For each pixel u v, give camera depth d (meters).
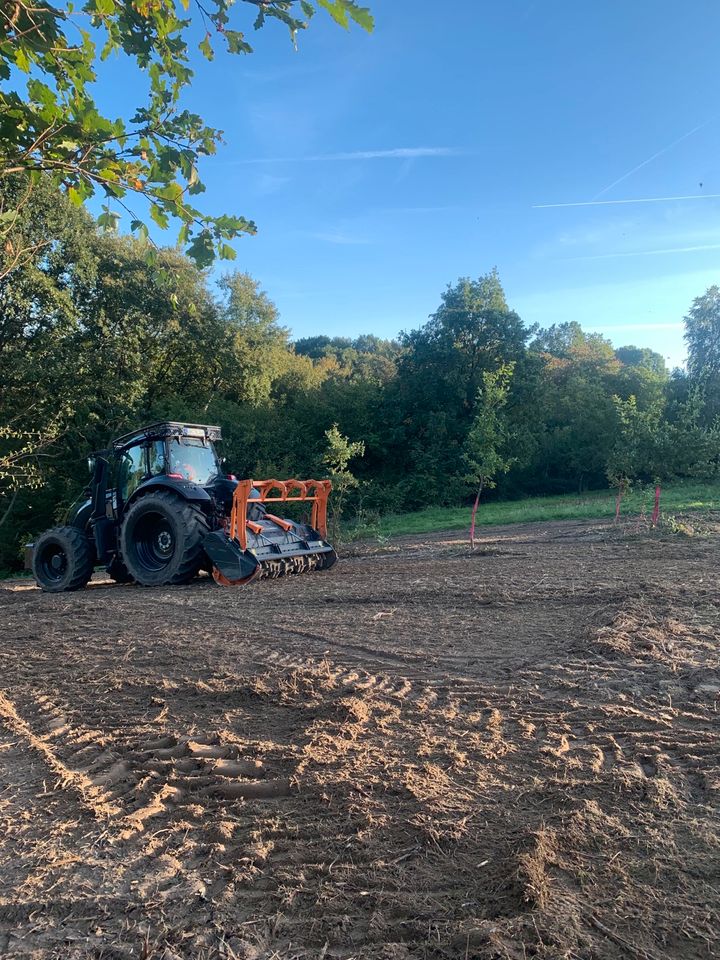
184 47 2.29
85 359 21.48
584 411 31.77
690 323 34.66
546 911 1.88
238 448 23.20
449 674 4.24
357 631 5.55
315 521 10.45
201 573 10.48
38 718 3.80
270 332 29.55
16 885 2.18
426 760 2.98
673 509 15.89
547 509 19.98
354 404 27.95
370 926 1.89
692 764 2.82
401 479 27.78
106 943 1.88
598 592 6.52
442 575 8.52
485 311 30.02
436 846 2.26
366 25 2.22
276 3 2.24
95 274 21.98
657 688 3.77
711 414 30.47
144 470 9.90
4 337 20.86
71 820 2.60
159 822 2.55
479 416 12.73
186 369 28.16
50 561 10.69
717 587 6.37
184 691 4.10
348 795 2.66
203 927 1.93
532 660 4.45
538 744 3.11
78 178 2.59
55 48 2.18
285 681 4.16
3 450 20.28
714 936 1.78
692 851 2.17
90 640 5.67
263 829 2.45
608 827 2.32
